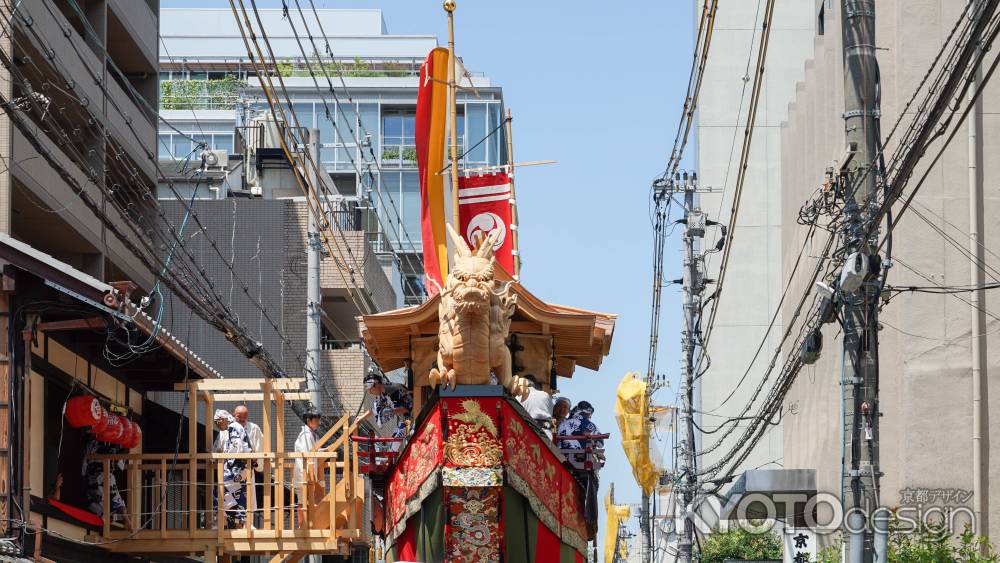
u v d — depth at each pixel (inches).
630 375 1910.7
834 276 981.2
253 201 2107.5
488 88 3759.8
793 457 2438.5
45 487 1115.9
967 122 1528.1
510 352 983.0
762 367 2913.4
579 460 970.7
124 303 1001.5
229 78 3718.0
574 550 952.3
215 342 2058.3
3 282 943.0
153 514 1211.9
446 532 861.2
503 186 1187.9
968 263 1534.2
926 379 1523.1
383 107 3695.9
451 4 1213.7
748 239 2965.1
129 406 1373.0
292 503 1232.8
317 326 1562.5
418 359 999.0
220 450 1252.5
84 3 1619.1
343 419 1228.5
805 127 2340.1
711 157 2992.1
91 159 1492.4
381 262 2659.9
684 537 1918.1
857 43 887.1
